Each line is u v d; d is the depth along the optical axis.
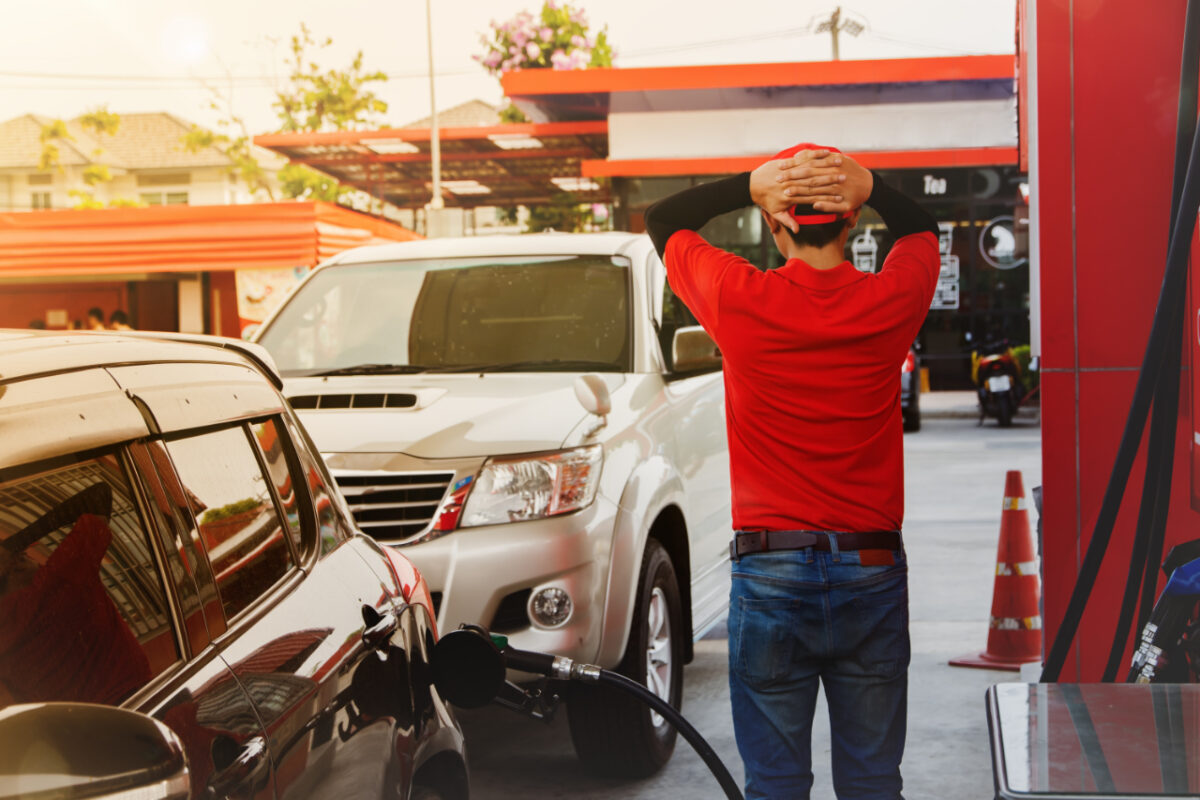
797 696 2.60
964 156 23.08
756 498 2.58
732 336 2.52
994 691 1.50
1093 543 3.27
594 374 4.64
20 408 1.47
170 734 1.11
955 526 9.70
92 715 1.06
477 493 4.02
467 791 2.71
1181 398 3.71
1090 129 3.88
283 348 5.34
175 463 1.83
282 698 1.82
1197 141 3.06
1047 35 3.89
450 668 2.43
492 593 3.89
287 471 2.36
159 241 17.19
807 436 2.52
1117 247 3.89
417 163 33.09
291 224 17.02
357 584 2.36
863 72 22.84
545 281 5.36
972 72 22.50
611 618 4.07
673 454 4.88
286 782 1.76
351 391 4.56
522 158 31.88
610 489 4.20
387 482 4.04
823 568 2.52
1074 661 3.95
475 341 5.20
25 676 1.35
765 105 23.78
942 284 23.44
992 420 19.73
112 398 1.71
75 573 1.50
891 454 2.57
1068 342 3.93
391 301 5.43
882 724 2.60
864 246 21.56
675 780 4.37
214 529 1.89
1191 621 2.92
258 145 30.88
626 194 24.11
